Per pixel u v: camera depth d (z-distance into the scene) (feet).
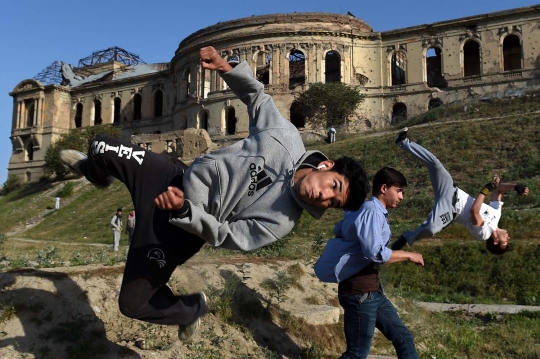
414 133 119.14
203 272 22.30
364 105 176.55
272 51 174.60
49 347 14.99
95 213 125.39
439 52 180.55
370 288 16.12
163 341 16.70
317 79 172.35
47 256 24.35
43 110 226.17
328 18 175.83
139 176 11.13
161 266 10.97
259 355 18.24
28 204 160.56
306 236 60.08
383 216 15.88
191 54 187.93
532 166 83.20
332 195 11.11
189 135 158.92
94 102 229.45
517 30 162.50
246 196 10.71
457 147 101.71
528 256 46.24
